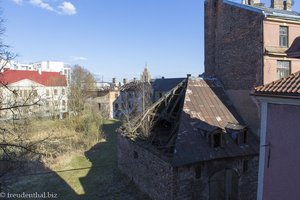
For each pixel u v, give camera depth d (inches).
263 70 751.7
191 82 882.8
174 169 657.0
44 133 1337.4
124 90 2333.9
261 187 405.4
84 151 1298.0
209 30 985.5
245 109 821.9
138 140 879.7
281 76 776.9
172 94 912.9
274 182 385.4
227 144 736.3
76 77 2576.3
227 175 729.0
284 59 773.9
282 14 768.9
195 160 671.1
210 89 886.4
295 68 786.2
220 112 828.6
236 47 851.4
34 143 556.4
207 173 698.8
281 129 373.1
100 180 955.3
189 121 768.3
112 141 1491.1
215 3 961.5
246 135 757.9
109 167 1082.1
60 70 3651.6
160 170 715.4
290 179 364.2
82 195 845.2
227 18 886.4
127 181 925.8
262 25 754.2
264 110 396.8
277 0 965.8
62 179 970.7
